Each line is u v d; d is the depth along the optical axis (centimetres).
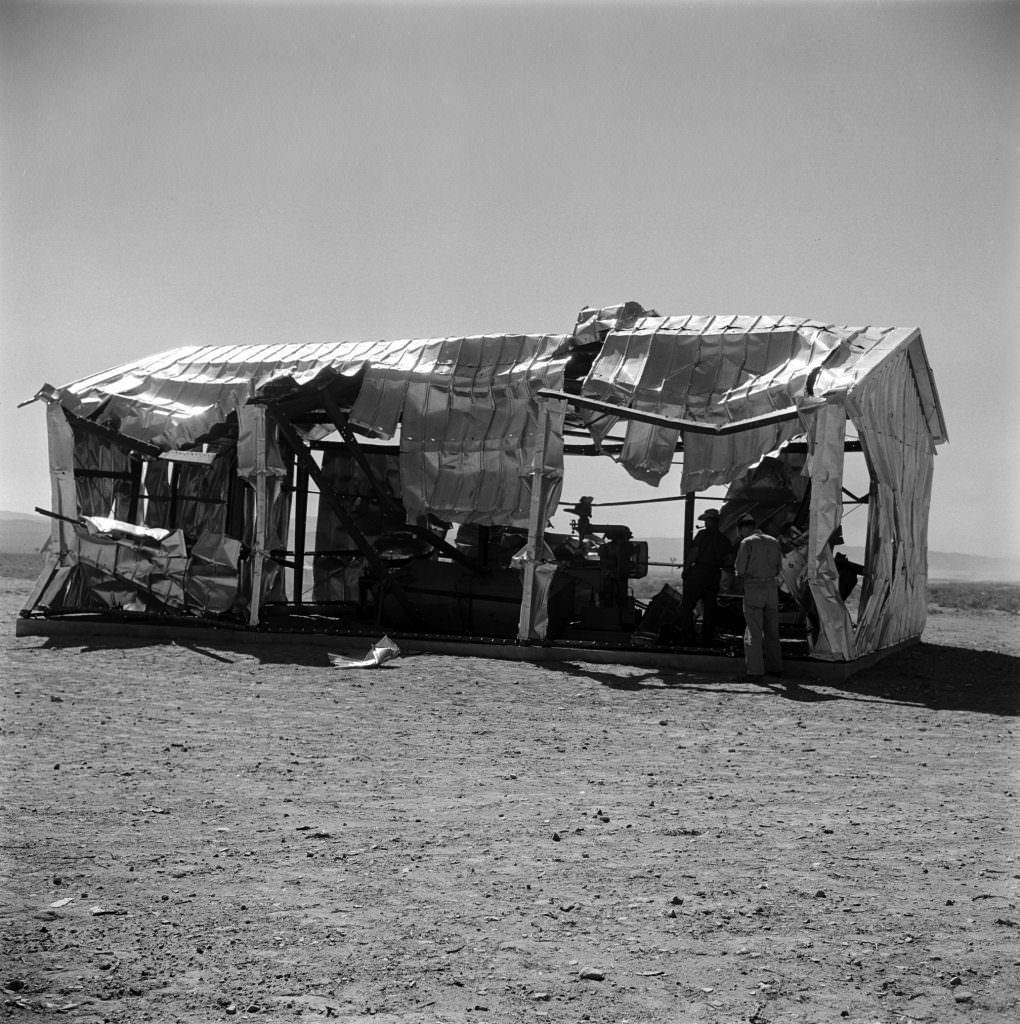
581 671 1616
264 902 625
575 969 538
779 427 1694
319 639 1836
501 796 893
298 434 2036
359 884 659
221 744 1083
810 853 739
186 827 777
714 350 1794
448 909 619
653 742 1140
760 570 1566
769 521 1977
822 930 594
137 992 504
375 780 943
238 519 2197
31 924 583
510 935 581
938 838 779
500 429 1878
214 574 1988
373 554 1930
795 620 1898
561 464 1764
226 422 2086
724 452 1722
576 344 1923
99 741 1076
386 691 1436
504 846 745
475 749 1091
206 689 1426
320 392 1923
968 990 519
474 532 2186
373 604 2083
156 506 2198
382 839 756
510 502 1844
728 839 771
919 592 2045
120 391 2145
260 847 731
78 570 2016
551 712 1309
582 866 702
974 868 707
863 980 530
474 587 1955
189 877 666
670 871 695
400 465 1927
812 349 1725
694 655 1639
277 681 1498
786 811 855
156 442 2059
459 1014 488
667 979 528
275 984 515
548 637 1941
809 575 1589
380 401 1955
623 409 1688
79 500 2092
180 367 2248
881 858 728
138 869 680
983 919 613
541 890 654
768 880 679
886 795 913
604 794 906
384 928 588
